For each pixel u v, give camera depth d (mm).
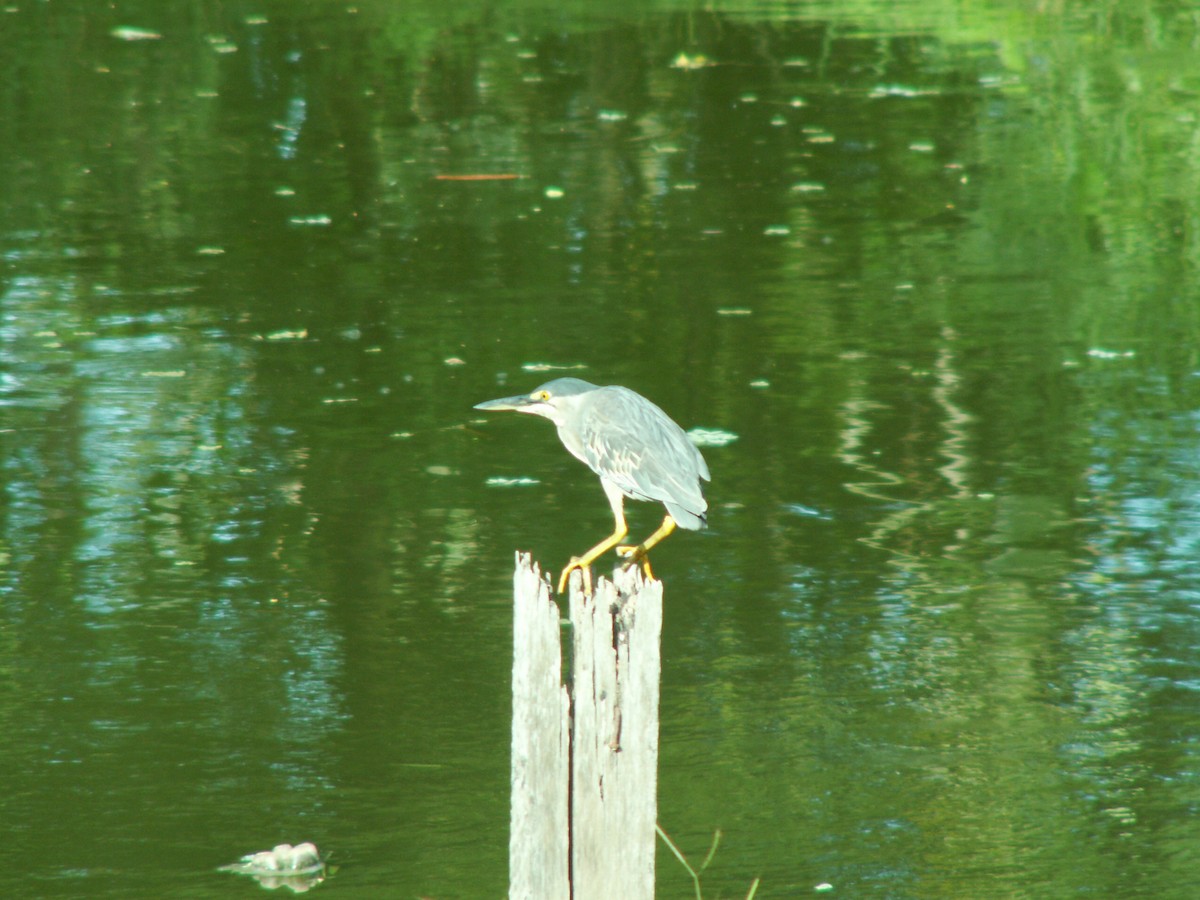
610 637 5152
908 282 16125
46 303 15438
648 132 22375
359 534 10680
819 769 7945
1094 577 9984
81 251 17188
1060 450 11984
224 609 9633
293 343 14375
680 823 7484
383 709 8508
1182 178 20109
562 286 15953
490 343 14328
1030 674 8836
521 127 22688
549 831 5238
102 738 8203
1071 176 20234
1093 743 8148
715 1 31250
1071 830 7398
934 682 8742
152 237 17719
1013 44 27594
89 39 28172
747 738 8234
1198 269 16531
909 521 10828
